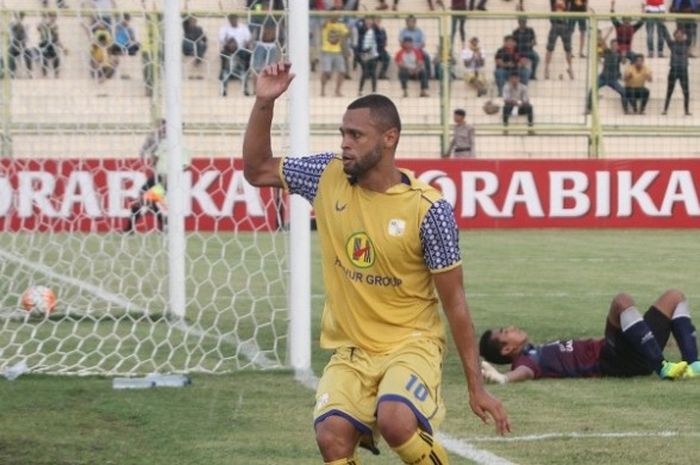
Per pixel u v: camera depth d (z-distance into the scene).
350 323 13.74
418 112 75.62
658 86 78.38
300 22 24.50
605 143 77.44
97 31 48.31
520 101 75.19
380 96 13.39
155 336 29.94
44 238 50.31
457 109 72.44
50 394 22.55
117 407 21.38
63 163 50.12
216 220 51.97
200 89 56.41
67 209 50.75
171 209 32.00
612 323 24.22
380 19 75.94
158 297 35.94
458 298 13.37
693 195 66.81
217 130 55.44
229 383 23.77
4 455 17.95
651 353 24.02
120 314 33.47
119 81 49.66
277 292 39.47
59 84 49.09
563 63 77.75
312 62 74.81
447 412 21.17
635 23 76.50
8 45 47.88
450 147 72.19
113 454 18.05
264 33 31.56
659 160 66.69
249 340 29.36
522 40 74.88
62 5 44.94
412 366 13.30
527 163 66.12
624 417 20.72
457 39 77.38
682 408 21.50
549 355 24.27
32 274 40.69
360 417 13.38
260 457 17.88
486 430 19.69
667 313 24.91
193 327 31.47
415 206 13.30
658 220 66.81
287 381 23.98
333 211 13.62
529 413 21.05
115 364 26.03
